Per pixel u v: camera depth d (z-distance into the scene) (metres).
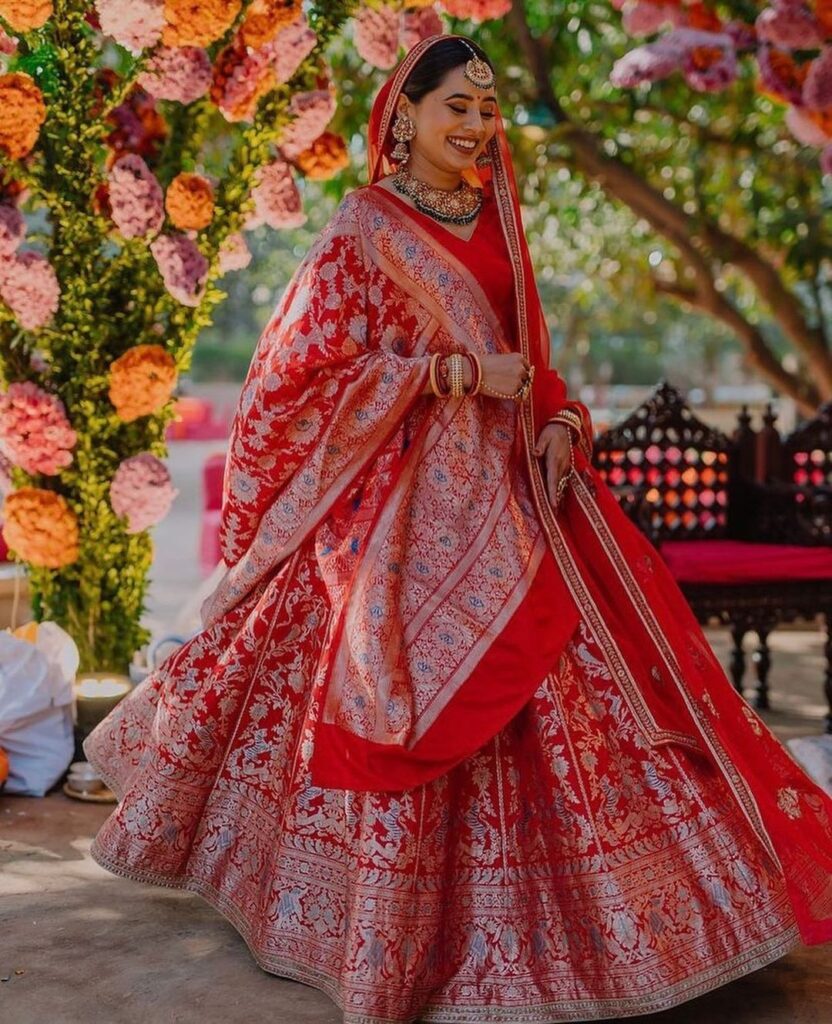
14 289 3.83
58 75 3.95
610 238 10.66
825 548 4.95
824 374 8.34
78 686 4.00
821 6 4.99
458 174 2.77
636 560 2.76
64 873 3.29
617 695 2.62
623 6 5.83
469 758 2.55
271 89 4.12
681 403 5.26
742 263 8.23
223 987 2.64
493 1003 2.45
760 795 2.54
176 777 2.79
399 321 2.69
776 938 2.54
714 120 8.27
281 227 4.33
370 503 2.61
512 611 2.58
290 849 2.62
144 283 4.12
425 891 2.45
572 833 2.50
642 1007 2.43
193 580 9.05
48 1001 2.57
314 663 2.71
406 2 4.25
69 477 4.14
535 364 2.83
